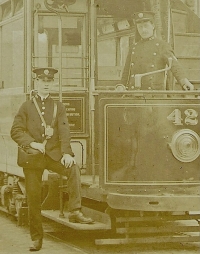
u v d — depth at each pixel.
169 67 8.21
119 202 7.63
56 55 9.33
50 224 9.05
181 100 7.88
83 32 9.39
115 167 7.89
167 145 7.85
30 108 8.05
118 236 8.78
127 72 8.82
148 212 8.24
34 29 9.27
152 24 8.62
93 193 8.12
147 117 7.86
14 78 9.80
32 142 7.87
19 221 9.55
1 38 10.37
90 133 9.31
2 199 10.39
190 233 8.98
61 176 8.34
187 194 7.88
